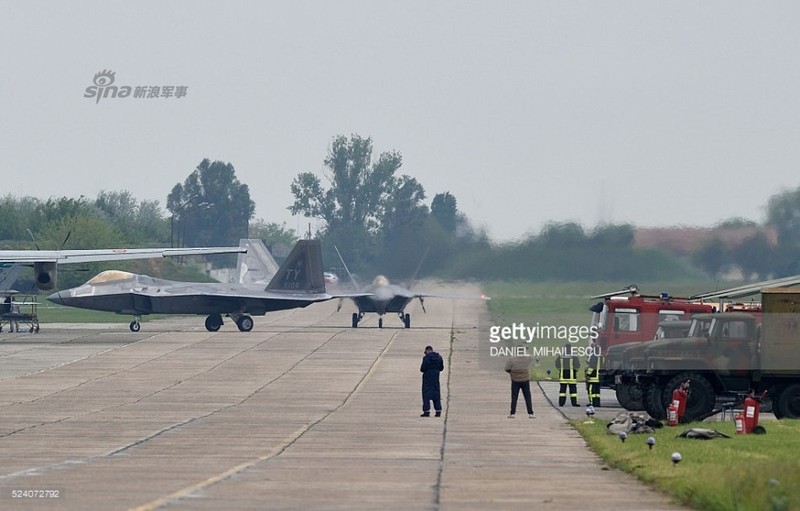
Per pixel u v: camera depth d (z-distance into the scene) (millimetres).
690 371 85688
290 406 95062
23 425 81250
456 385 113250
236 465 60375
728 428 79312
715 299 115875
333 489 50844
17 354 144250
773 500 43438
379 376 120875
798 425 80000
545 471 57781
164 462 61781
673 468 55312
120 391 106188
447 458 63750
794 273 143500
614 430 76125
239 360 137500
